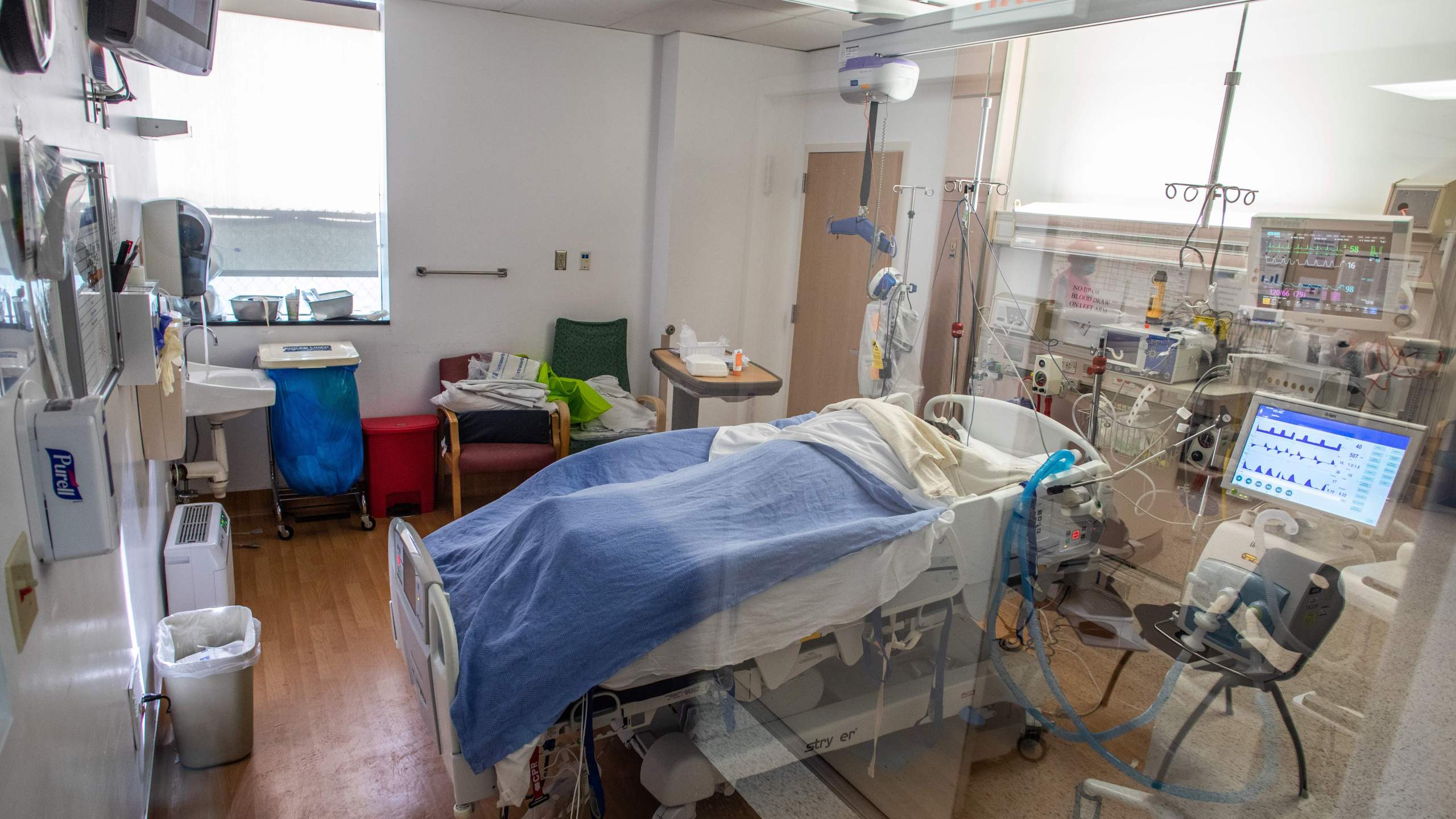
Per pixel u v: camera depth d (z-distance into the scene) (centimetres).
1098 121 215
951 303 212
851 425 202
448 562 201
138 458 205
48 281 107
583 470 227
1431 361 182
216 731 194
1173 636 193
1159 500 226
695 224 344
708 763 180
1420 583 229
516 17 353
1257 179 209
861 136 198
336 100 345
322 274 362
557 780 180
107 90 168
